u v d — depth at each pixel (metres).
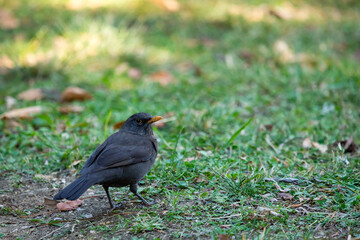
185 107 12.93
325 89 14.27
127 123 8.81
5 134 11.84
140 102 13.86
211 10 22.45
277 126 11.87
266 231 7.03
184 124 11.69
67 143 10.87
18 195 8.98
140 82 15.57
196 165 9.45
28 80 15.92
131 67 16.77
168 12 22.02
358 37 20.27
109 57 17.12
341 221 7.30
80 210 8.42
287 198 8.07
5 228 7.88
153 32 19.86
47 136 11.22
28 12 21.27
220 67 16.78
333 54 17.81
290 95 14.04
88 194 9.00
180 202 8.23
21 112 12.56
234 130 11.46
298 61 16.75
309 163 9.66
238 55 17.81
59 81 15.62
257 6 23.30
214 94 14.45
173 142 10.85
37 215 8.31
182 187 8.80
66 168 10.02
